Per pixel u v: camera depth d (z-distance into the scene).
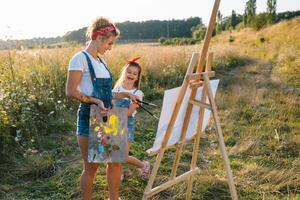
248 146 6.29
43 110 7.20
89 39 3.69
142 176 4.98
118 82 4.56
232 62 18.67
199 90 3.73
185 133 3.74
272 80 13.49
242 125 7.70
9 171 5.23
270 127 7.39
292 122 7.81
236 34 45.22
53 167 5.35
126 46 16.69
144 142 6.61
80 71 3.49
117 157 3.50
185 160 5.84
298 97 10.16
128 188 4.80
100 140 3.46
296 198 4.52
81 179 3.83
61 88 8.30
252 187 4.95
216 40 44.56
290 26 34.09
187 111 3.62
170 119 3.40
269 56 22.52
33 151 5.54
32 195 4.68
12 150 5.71
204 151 6.29
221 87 12.04
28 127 6.30
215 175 5.27
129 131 4.41
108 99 3.64
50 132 6.66
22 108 6.50
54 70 8.85
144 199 3.49
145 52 14.79
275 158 5.88
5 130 5.86
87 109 3.60
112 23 3.63
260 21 44.59
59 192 4.75
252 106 9.05
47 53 10.09
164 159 5.81
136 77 4.44
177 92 3.40
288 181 5.02
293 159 5.90
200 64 3.44
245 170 5.39
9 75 7.92
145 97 9.88
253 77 14.50
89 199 3.88
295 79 13.38
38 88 7.73
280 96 10.03
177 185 4.87
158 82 11.41
